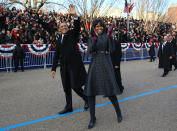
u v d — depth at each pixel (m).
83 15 13.61
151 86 5.99
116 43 4.90
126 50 13.98
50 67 10.82
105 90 3.06
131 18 20.58
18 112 3.84
